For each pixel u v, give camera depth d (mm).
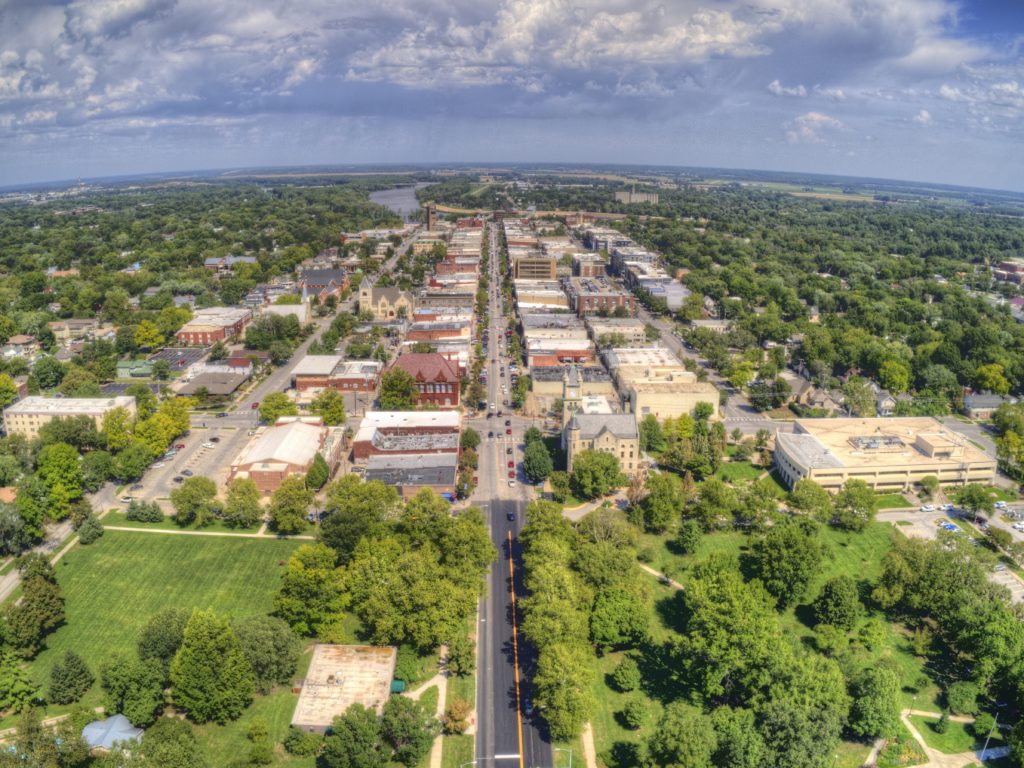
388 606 192500
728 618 182625
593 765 165000
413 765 160625
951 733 176625
